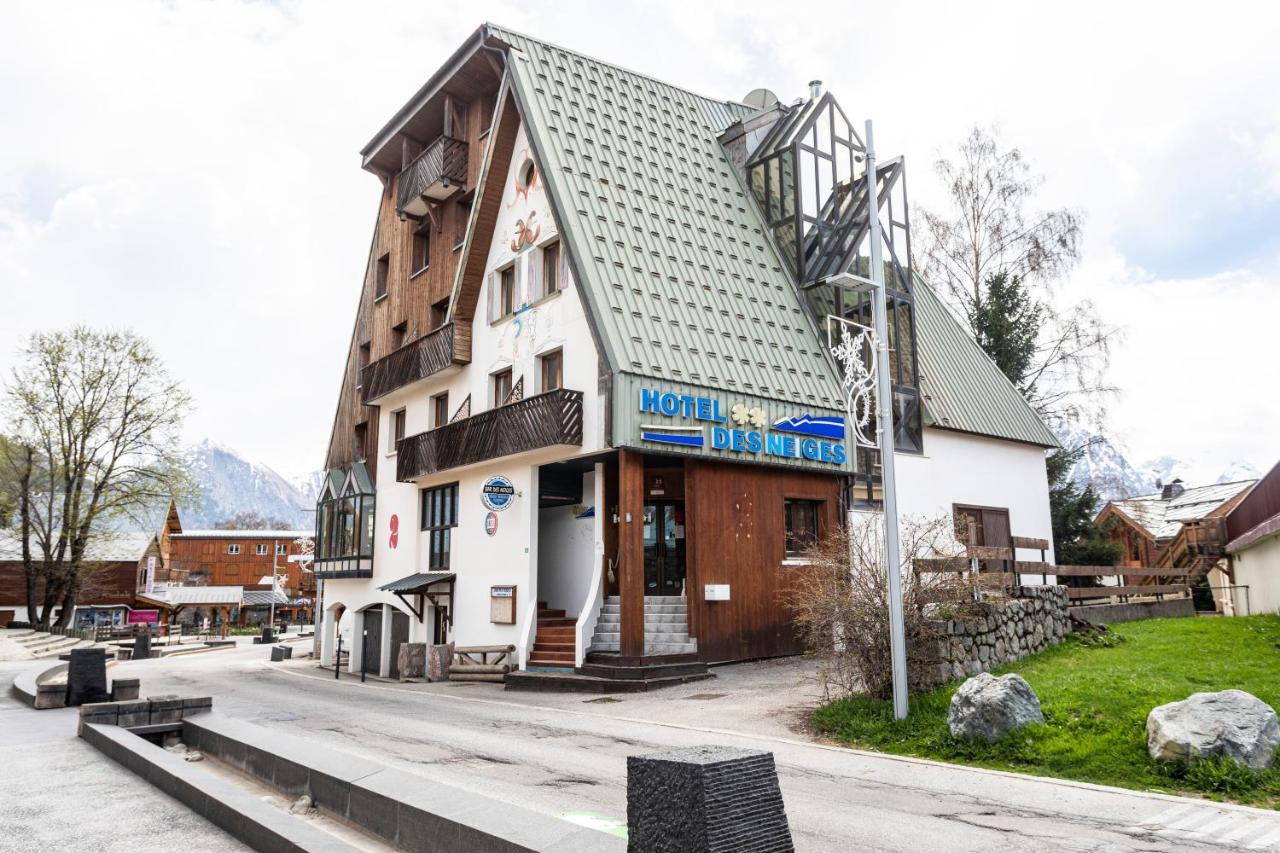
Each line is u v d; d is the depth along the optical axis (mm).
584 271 19156
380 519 28859
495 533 22125
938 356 27781
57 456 42844
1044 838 6828
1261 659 12164
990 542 25922
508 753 10641
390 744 11492
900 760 9859
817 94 25422
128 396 43250
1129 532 43938
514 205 23031
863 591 12234
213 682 23188
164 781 8414
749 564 19781
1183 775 8234
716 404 19406
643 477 19688
